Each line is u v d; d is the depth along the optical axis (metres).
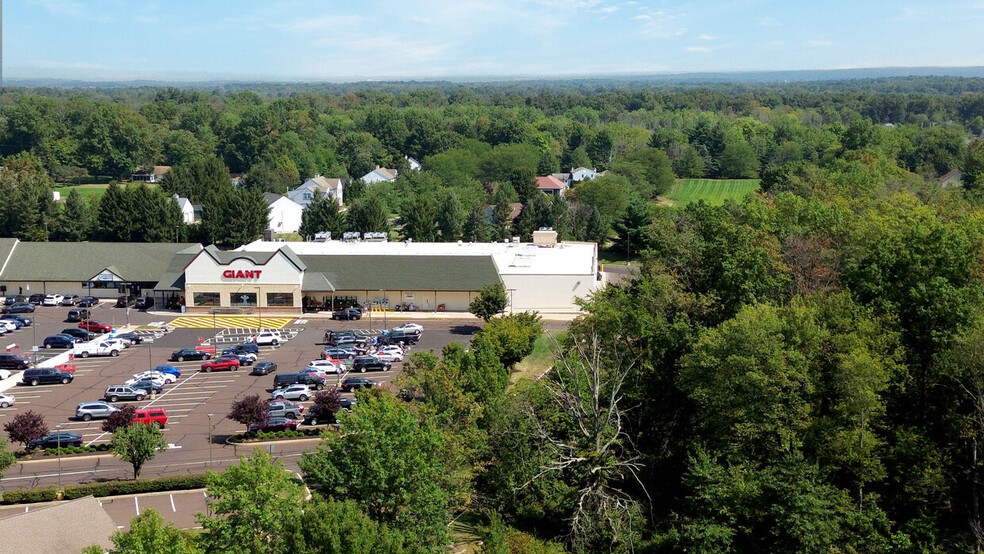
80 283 123.31
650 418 63.34
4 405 78.25
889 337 55.78
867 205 98.62
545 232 136.75
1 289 123.62
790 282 68.81
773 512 48.84
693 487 54.88
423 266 120.50
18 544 41.88
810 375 54.56
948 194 120.56
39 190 166.25
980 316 55.66
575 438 56.38
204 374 89.31
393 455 45.56
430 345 100.44
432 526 46.03
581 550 51.75
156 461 64.81
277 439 69.69
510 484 56.44
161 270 123.88
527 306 119.12
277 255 115.56
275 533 40.44
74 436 68.81
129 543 38.72
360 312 114.69
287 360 93.81
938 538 49.06
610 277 139.00
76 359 94.75
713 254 70.62
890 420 56.62
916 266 61.09
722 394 54.31
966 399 54.47
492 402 61.97
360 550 37.84
